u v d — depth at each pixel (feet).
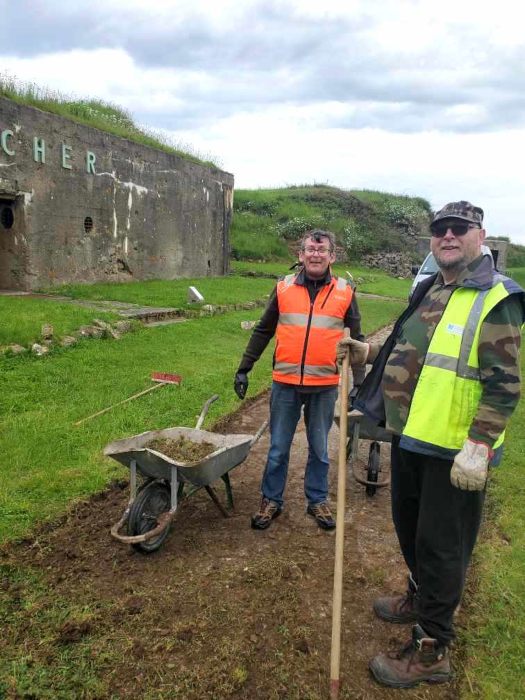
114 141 50.16
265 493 14.48
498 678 9.69
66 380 24.47
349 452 17.13
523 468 18.53
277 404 14.21
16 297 38.24
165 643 10.05
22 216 41.73
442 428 8.86
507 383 8.32
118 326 33.78
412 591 10.87
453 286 9.16
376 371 10.29
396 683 9.45
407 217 123.85
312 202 122.93
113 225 51.16
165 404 22.74
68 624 10.27
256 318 45.21
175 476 12.48
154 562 12.54
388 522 14.84
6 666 9.40
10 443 17.70
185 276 63.82
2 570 11.90
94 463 16.99
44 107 44.37
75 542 13.16
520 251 131.75
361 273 99.25
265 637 10.37
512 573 12.57
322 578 12.28
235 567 12.47
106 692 9.04
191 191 63.16
